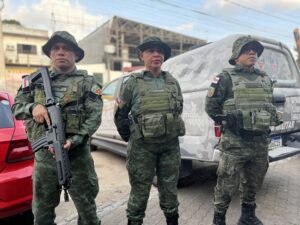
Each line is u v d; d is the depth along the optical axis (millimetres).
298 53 12453
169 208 2578
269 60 3895
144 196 2543
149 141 2398
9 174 2605
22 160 2723
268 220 3062
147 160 2467
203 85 3467
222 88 2646
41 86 2184
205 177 4445
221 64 3457
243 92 2551
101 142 6273
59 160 1990
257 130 2516
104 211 3428
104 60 34500
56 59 2205
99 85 2285
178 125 2461
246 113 2508
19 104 2211
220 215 2750
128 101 2461
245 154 2609
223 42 3527
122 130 2559
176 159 2541
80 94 2188
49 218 2314
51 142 2025
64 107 2141
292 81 3939
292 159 5473
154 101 2363
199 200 3627
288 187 3998
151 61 2430
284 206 3391
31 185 2701
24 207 2678
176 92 2500
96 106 2221
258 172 2768
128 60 35531
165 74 2555
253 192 2836
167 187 2543
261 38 3801
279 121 2760
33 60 31188
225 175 2666
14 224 3080
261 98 2588
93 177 2359
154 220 3152
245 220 2869
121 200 3756
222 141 2693
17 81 23922
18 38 30469
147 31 36906
